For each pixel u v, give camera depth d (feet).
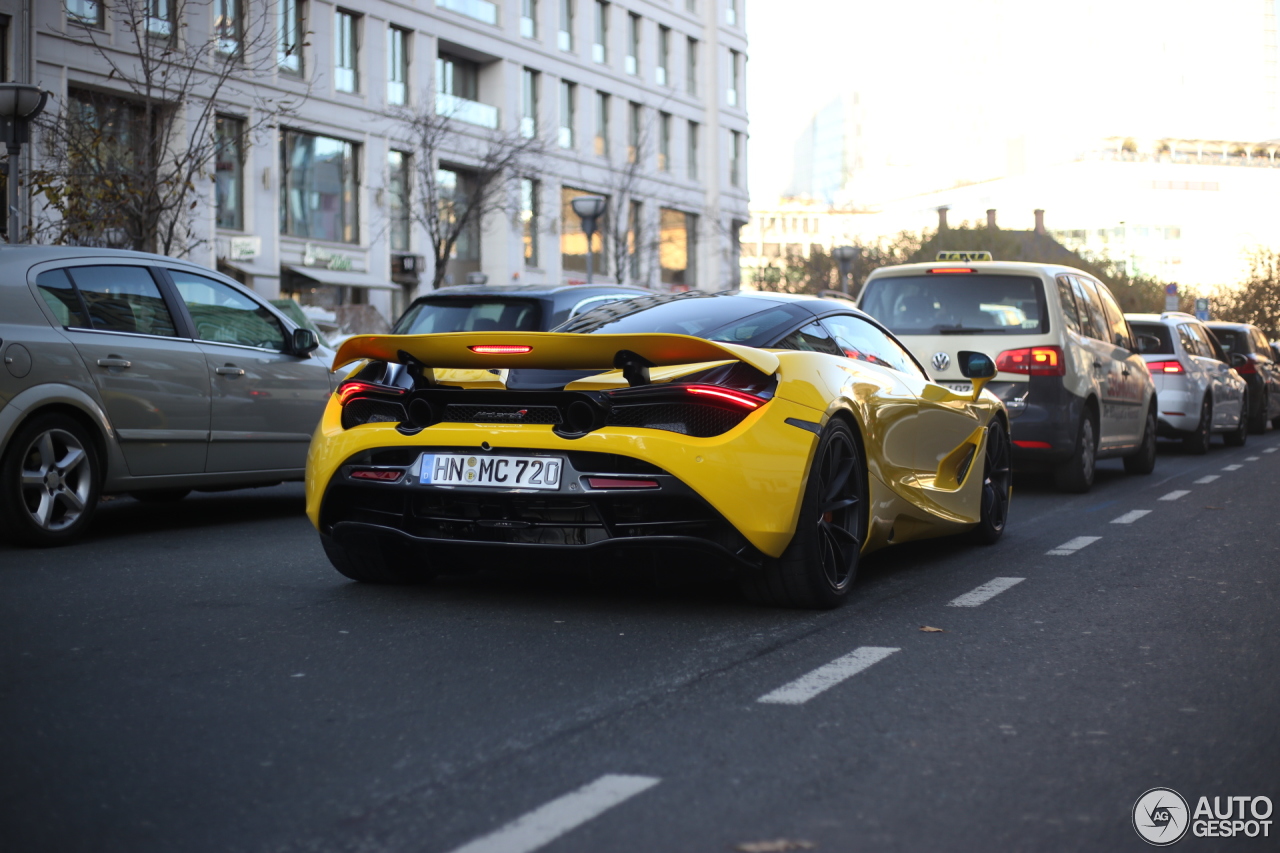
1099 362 36.96
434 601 18.79
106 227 54.08
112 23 91.40
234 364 27.58
